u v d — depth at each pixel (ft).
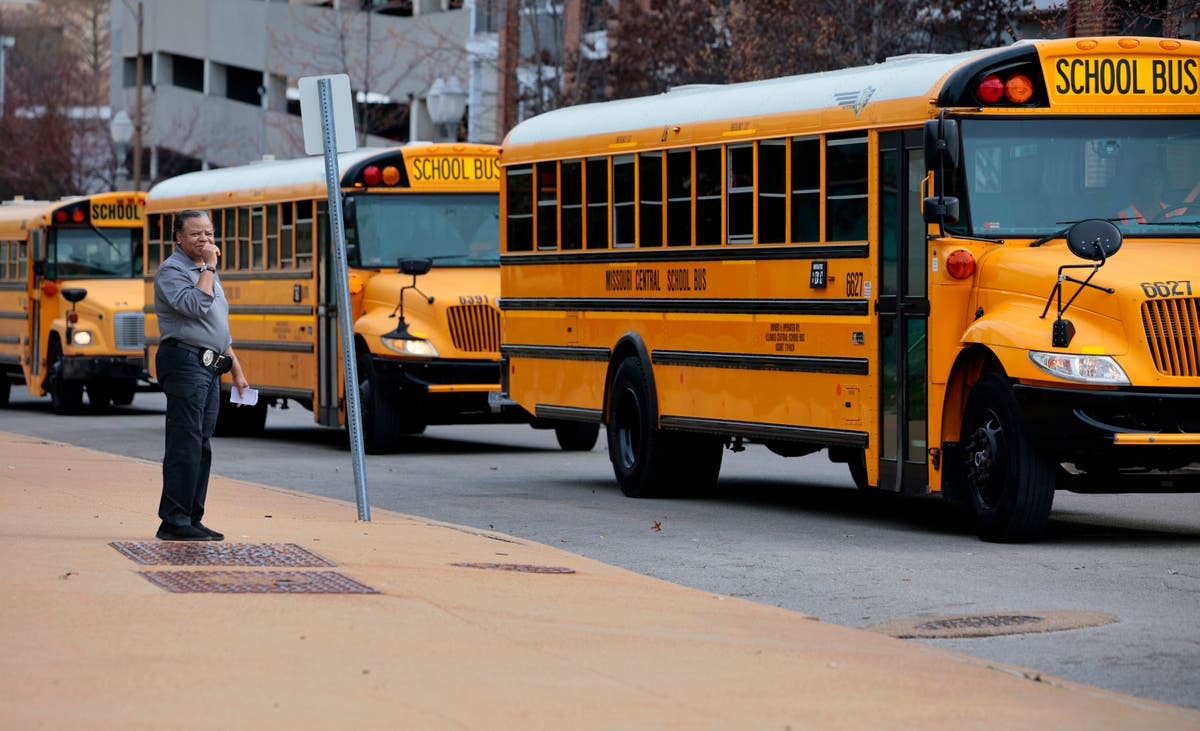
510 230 73.26
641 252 64.44
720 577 46.01
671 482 65.00
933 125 50.60
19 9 414.21
